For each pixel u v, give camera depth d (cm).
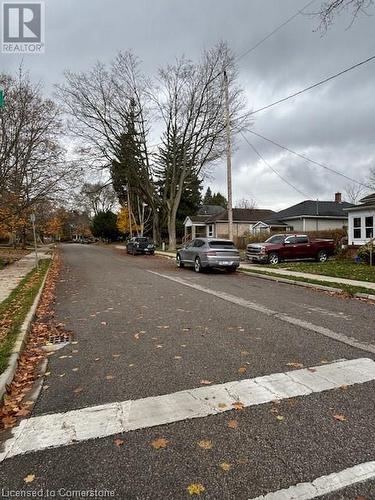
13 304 857
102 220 7394
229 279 1388
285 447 291
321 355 502
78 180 2270
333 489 246
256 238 3309
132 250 3195
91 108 2986
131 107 3133
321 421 329
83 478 260
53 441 306
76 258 2714
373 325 665
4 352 501
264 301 908
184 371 448
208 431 316
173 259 2562
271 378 425
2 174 2003
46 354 529
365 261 1780
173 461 276
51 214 4284
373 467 268
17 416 350
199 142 3272
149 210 4900
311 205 4053
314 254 2075
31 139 2056
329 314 758
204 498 238
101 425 329
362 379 420
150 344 557
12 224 2306
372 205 2138
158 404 365
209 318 721
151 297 967
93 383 421
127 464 274
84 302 910
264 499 237
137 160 3300
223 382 415
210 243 1627
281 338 581
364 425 322
